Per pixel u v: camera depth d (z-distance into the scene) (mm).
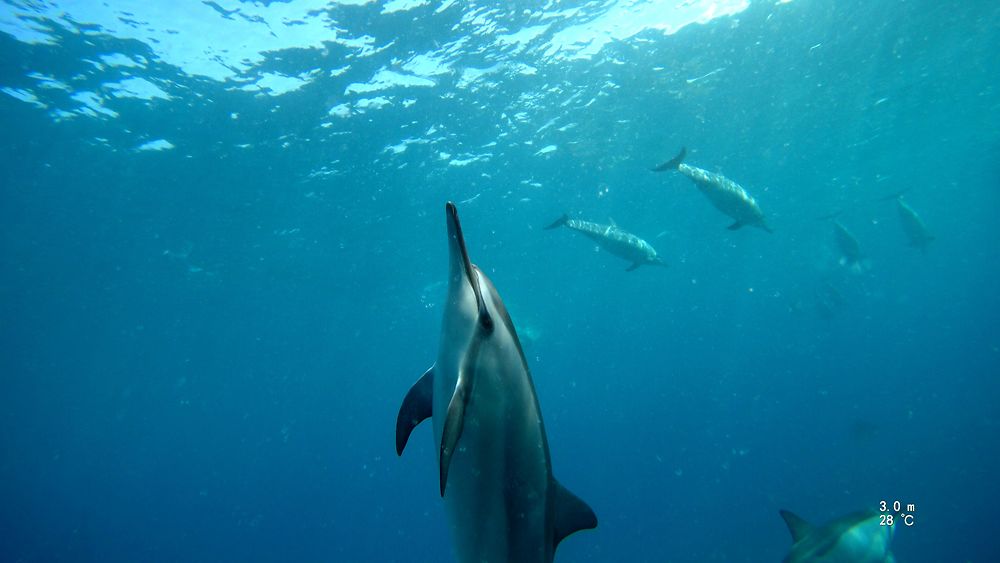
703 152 23125
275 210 19938
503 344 1785
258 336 40219
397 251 27234
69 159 14828
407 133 16469
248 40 11656
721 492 30734
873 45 16703
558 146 19578
